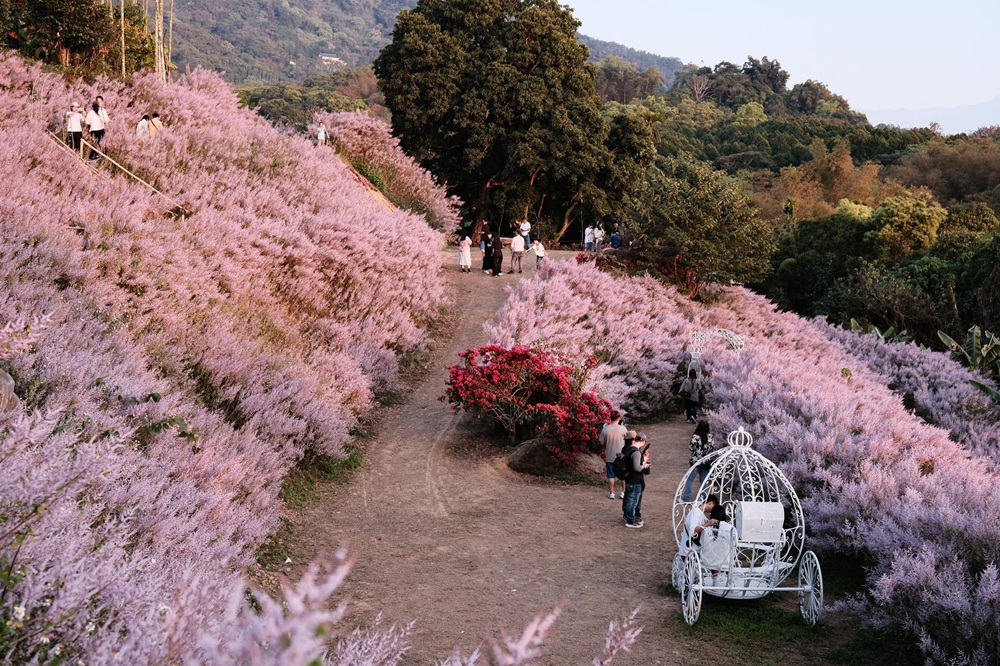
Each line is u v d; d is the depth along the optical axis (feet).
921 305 180.34
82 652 14.35
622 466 43.50
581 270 96.89
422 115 162.20
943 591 26.81
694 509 34.01
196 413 38.88
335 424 48.62
